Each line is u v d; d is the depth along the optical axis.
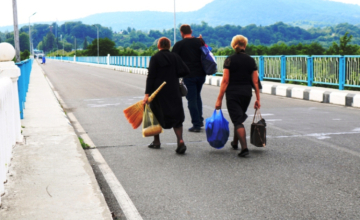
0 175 4.84
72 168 6.04
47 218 4.24
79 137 8.83
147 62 41.19
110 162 6.98
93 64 76.75
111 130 9.89
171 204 5.00
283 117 11.52
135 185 5.74
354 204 4.89
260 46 65.25
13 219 4.21
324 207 4.82
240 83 7.37
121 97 17.42
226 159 7.04
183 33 9.45
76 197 4.85
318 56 17.53
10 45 8.07
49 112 11.70
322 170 6.29
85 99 16.88
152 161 6.99
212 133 7.57
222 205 4.93
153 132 7.62
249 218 4.54
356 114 12.04
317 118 11.30
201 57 9.22
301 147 7.82
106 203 4.74
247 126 10.25
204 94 18.42
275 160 6.91
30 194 4.95
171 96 7.45
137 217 4.62
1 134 5.07
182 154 7.44
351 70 15.59
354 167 6.43
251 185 5.65
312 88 16.88
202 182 5.81
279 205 4.90
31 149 7.21
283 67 20.27
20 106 10.41
